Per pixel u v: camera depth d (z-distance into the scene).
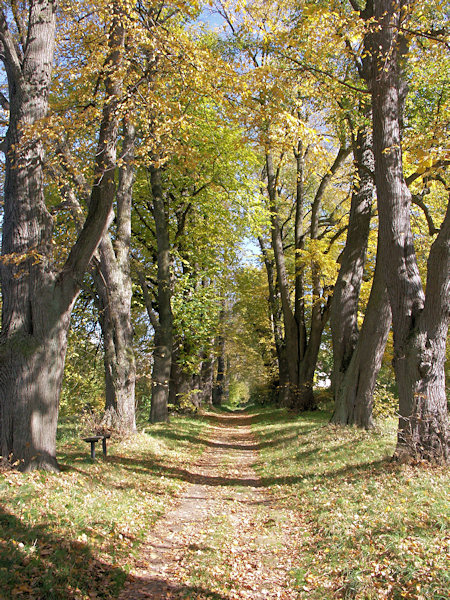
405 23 9.34
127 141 14.07
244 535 6.98
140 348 21.53
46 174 8.42
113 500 7.41
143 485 9.12
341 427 13.97
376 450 10.18
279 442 15.40
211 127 17.77
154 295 22.09
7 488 6.38
